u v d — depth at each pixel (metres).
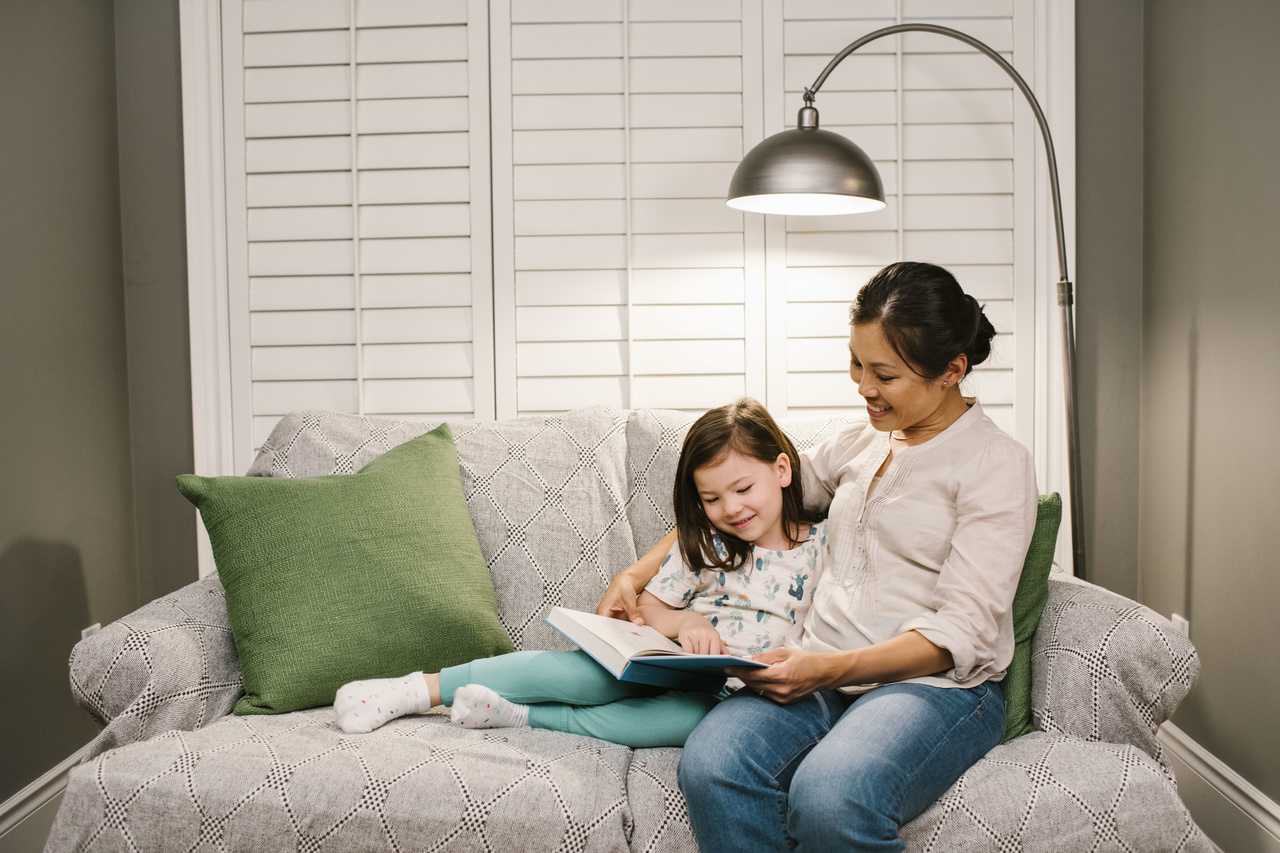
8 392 1.79
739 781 1.10
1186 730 1.93
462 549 1.55
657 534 1.70
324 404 2.15
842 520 1.39
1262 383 1.65
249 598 1.41
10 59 1.81
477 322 2.13
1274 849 1.60
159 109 2.16
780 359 2.13
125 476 2.18
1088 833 1.09
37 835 1.83
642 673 1.22
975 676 1.24
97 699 1.28
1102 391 2.14
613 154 2.11
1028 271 2.10
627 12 2.08
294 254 2.13
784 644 1.40
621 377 2.16
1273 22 1.59
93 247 2.06
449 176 2.12
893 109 2.09
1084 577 1.84
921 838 1.12
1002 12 2.07
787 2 2.08
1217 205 1.78
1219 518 1.79
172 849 1.12
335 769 1.15
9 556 1.79
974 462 1.29
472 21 2.09
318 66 2.11
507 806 1.11
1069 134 2.06
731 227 2.12
